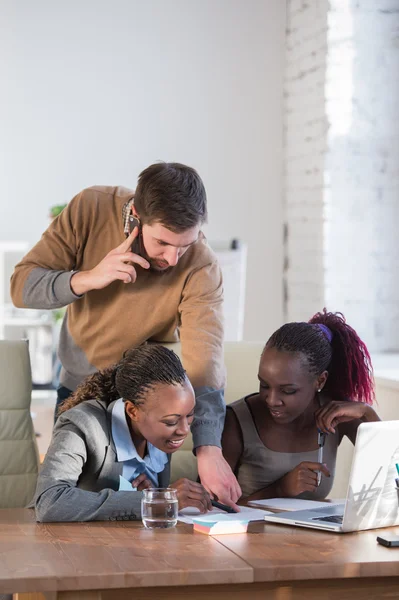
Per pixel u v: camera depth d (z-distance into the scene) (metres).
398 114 4.35
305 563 1.51
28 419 2.55
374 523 1.80
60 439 1.92
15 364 2.54
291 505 2.01
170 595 1.50
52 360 4.22
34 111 4.85
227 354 2.66
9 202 4.86
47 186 4.88
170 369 1.87
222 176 4.98
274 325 5.04
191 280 2.27
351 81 4.31
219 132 4.96
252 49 4.96
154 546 1.62
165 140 4.93
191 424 2.06
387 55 4.33
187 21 4.91
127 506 1.85
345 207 4.34
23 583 1.40
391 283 4.37
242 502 2.09
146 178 2.02
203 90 4.94
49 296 2.21
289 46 4.88
